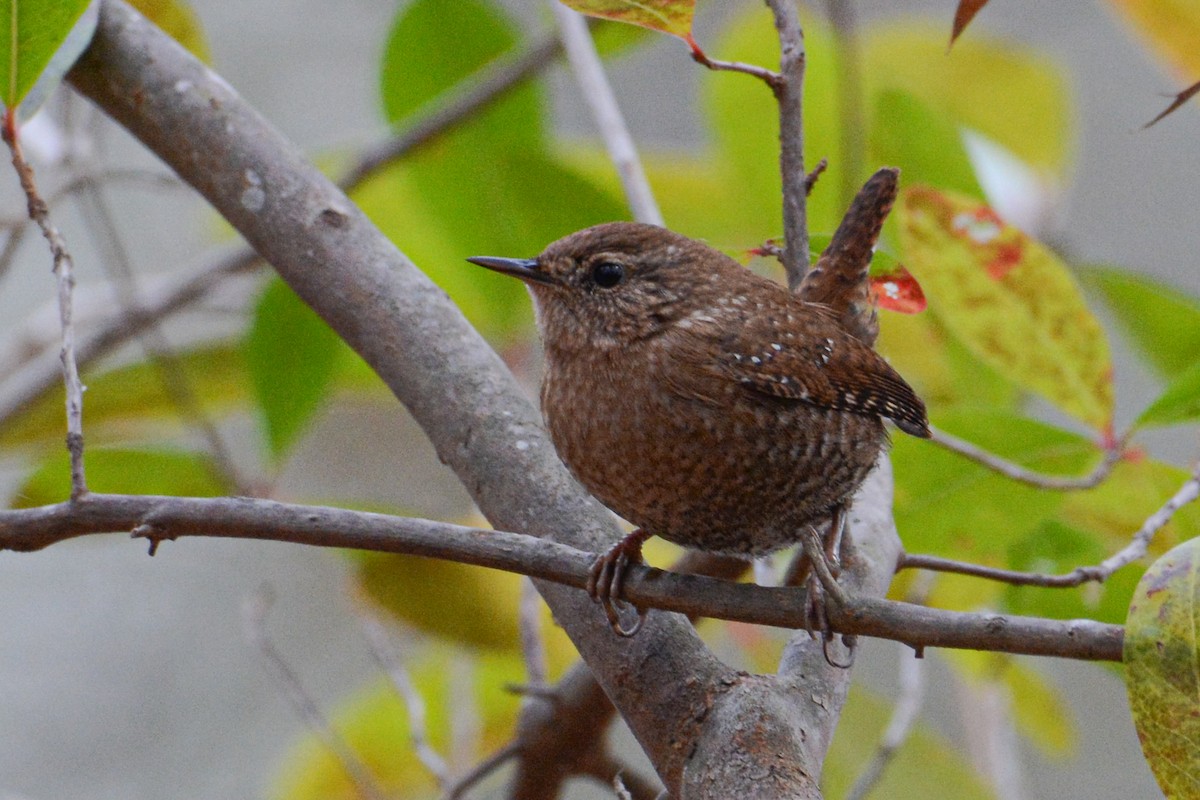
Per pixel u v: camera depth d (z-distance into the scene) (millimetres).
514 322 9578
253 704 13633
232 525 4785
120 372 9172
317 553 14266
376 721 9492
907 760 8992
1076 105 11344
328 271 6469
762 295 6094
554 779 7527
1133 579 7402
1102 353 7109
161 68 6871
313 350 8336
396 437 11914
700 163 10000
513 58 9938
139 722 13531
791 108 6148
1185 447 12570
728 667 5488
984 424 7148
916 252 7113
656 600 5223
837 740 9062
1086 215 14789
